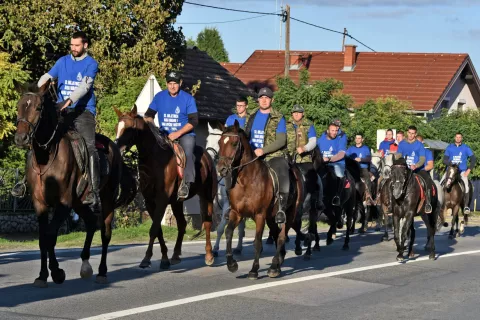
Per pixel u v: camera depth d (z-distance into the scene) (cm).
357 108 3372
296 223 1579
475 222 3008
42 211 1091
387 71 4638
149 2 2584
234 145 1180
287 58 3603
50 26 2533
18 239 2097
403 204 1586
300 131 1527
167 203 1315
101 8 2555
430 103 4294
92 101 1150
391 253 1744
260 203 1214
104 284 1164
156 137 1292
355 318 988
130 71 2559
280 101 2808
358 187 2136
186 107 1356
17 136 1009
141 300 1048
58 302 1016
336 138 1795
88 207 1161
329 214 1830
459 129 3738
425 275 1390
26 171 1097
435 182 1825
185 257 1514
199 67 2975
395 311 1043
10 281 1166
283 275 1312
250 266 1409
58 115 1073
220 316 969
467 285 1286
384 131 2728
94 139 1130
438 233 2428
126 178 1249
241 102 1436
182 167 1324
